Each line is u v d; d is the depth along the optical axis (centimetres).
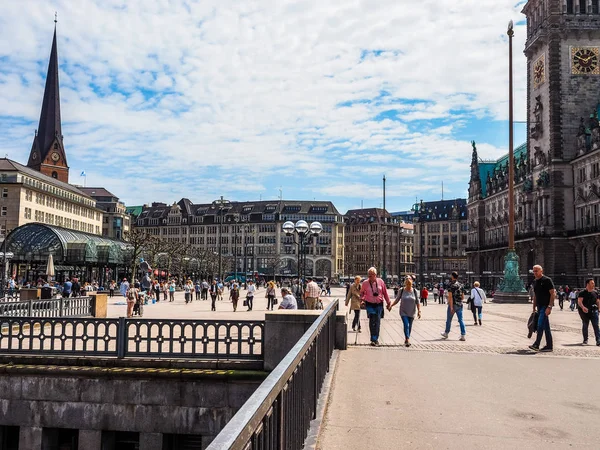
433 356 1598
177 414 1545
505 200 11650
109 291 6350
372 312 1850
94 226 14925
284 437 554
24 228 6047
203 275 12912
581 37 8712
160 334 1630
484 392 1113
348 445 769
